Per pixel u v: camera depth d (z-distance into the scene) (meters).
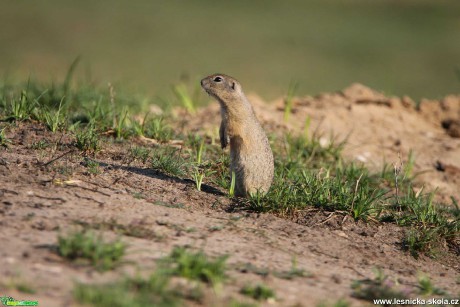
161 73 58.12
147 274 13.20
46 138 21.14
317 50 72.56
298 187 20.39
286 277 14.51
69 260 13.31
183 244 15.19
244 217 18.03
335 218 19.02
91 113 23.48
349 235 18.39
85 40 69.19
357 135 28.55
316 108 30.48
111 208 16.61
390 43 77.38
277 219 18.27
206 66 62.69
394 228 19.38
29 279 12.34
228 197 19.30
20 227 14.58
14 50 63.28
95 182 18.28
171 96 39.28
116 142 22.33
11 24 72.00
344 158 26.22
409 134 29.70
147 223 16.03
